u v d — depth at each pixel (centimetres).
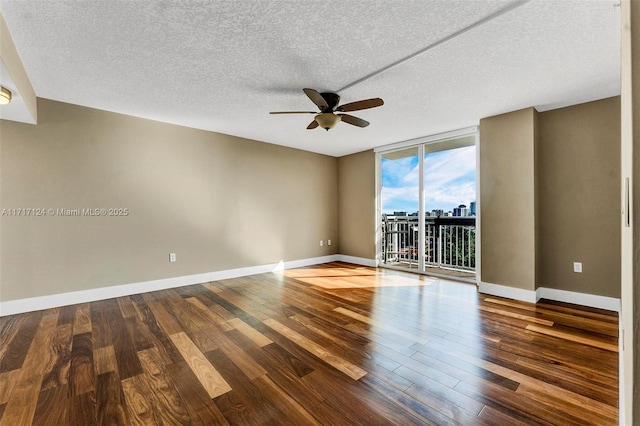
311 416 150
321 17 182
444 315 289
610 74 253
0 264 286
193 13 178
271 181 505
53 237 313
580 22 183
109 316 287
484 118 366
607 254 305
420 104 322
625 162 64
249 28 193
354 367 195
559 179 333
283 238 522
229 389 172
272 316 288
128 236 361
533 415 149
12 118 286
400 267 523
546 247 343
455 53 221
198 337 240
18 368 194
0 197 287
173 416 150
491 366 195
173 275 396
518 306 314
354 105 259
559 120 332
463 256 461
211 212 432
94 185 337
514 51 218
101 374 187
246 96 303
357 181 577
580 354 210
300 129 421
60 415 150
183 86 280
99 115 340
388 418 148
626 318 65
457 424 143
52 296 312
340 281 429
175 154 398
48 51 219
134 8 173
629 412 58
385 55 225
